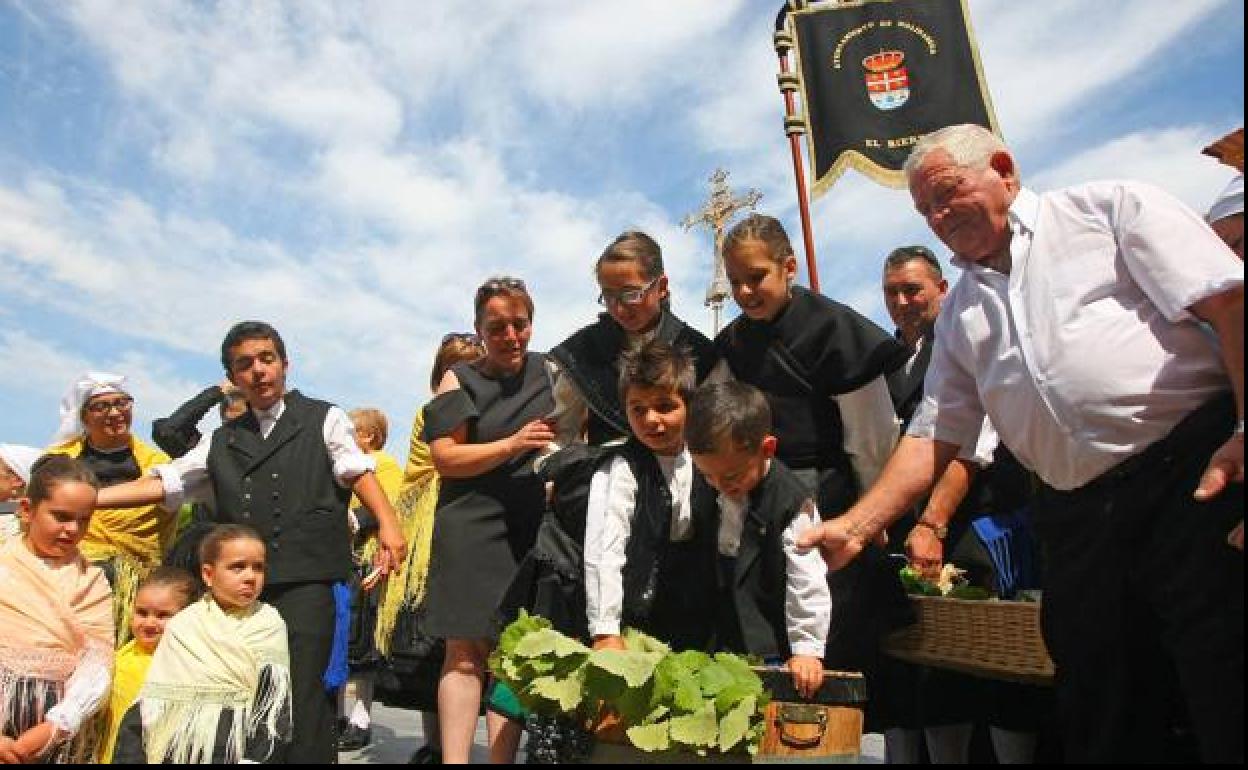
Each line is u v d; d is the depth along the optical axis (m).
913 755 3.81
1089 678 2.23
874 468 3.28
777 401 3.27
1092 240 2.28
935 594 3.23
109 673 3.58
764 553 2.87
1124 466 2.17
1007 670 2.60
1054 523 2.33
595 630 2.88
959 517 3.54
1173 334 2.17
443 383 3.95
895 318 4.30
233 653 3.30
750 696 2.44
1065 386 2.23
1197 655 1.98
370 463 3.90
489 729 3.46
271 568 3.67
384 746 5.17
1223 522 1.97
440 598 3.62
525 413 3.84
